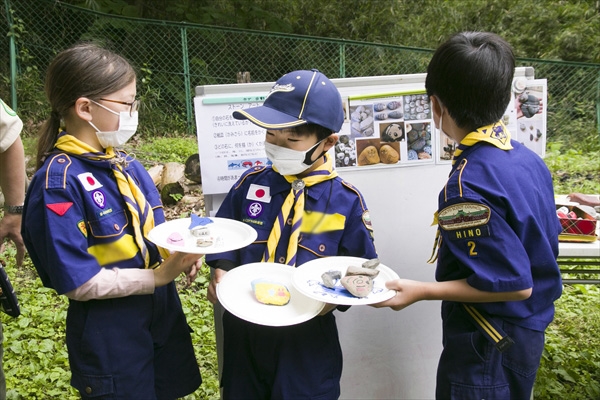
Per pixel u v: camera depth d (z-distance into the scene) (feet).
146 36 27.78
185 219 5.90
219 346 7.20
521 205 4.79
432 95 5.27
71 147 5.35
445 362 5.53
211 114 6.85
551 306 5.35
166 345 6.31
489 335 5.10
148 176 6.45
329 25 36.06
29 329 10.93
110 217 5.48
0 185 7.04
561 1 39.91
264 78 29.81
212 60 28.96
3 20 25.75
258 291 5.36
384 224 7.53
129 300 5.65
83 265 5.12
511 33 38.91
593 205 8.89
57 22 27.58
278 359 5.62
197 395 9.09
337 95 5.65
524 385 5.27
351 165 7.32
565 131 29.32
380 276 5.49
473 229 4.73
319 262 5.61
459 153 5.20
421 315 7.72
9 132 6.68
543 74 29.78
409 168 7.43
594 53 36.68
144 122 25.86
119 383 5.51
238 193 6.33
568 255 7.58
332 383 5.81
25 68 25.84
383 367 7.75
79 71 5.26
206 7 31.81
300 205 5.83
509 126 7.61
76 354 5.57
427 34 37.29
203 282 13.12
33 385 9.23
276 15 35.12
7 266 13.50
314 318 5.81
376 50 28.66
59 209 5.08
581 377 9.78
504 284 4.63
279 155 5.57
